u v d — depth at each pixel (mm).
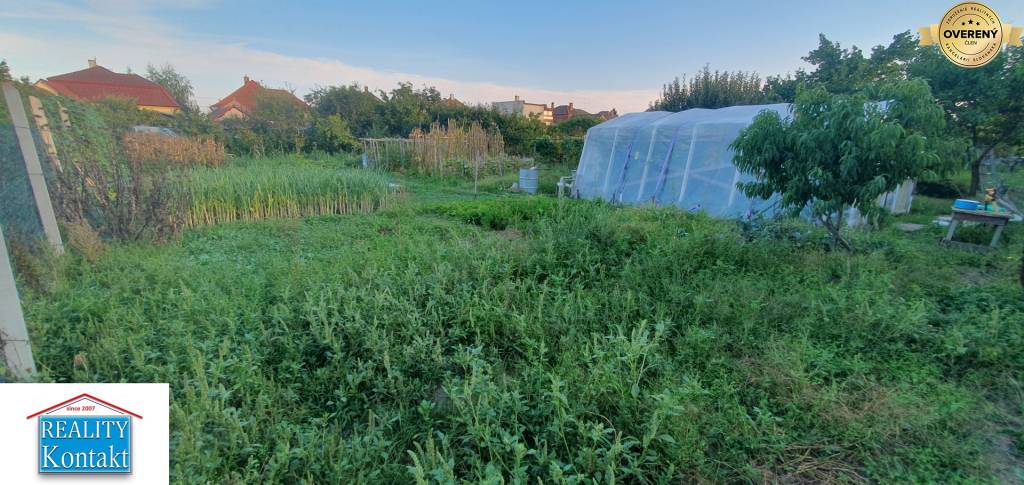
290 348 3148
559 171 18641
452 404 2666
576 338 3494
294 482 2164
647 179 11508
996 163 10547
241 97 44000
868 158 5195
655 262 4980
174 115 19891
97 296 4109
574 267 4996
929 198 12008
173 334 3230
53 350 3076
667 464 2279
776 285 4613
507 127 25578
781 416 2764
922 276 4961
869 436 2498
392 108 28344
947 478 2311
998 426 2709
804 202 5992
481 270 4488
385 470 2213
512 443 2141
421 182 16266
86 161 6609
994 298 4266
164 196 6871
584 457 2154
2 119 4684
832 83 15891
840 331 3594
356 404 2775
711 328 3625
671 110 22656
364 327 3352
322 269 5043
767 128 5863
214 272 5051
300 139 21922
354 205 10086
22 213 4781
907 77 11352
